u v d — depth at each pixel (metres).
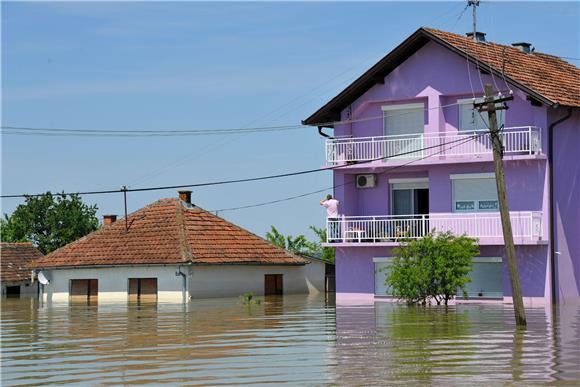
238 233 56.25
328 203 47.84
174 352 23.64
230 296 52.75
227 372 19.97
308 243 68.12
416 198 46.81
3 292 67.75
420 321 31.84
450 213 44.62
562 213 43.34
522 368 19.75
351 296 47.47
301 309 39.72
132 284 53.03
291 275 56.41
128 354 23.47
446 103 45.16
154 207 58.09
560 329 28.31
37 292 70.56
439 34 45.06
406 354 22.34
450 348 23.41
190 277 50.78
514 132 42.47
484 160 43.41
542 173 42.59
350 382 18.39
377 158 46.50
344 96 47.16
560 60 50.38
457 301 43.56
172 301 50.00
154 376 19.66
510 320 31.92
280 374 19.55
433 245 40.09
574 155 44.19
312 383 18.36
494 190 43.94
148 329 30.50
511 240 30.78
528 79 43.66
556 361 20.72
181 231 54.16
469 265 40.34
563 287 43.03
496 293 43.25
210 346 24.83
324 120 48.25
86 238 57.50
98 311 41.91
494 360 21.00
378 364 20.69
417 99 46.00
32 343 26.88
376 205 47.56
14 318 38.16
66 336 28.84
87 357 23.12
